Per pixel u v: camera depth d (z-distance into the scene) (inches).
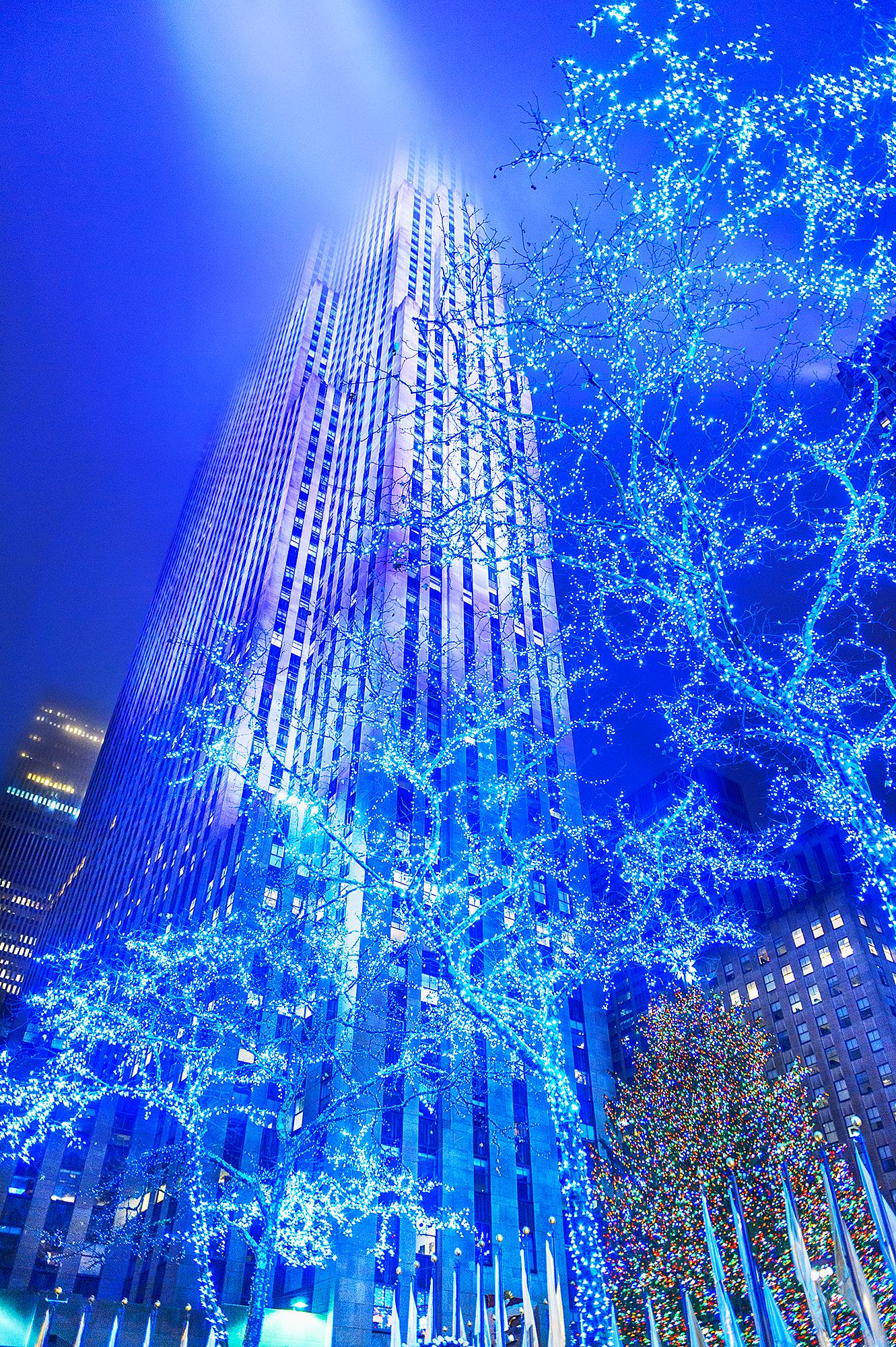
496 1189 1780.3
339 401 3673.7
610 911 2325.3
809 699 445.4
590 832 2432.3
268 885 1996.8
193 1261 1680.6
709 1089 1742.1
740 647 408.2
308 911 1550.2
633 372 438.0
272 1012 1566.2
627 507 435.5
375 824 1887.3
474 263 558.9
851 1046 2888.8
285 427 3678.6
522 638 2817.4
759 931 3339.1
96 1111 1942.7
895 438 441.1
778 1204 1206.3
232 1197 1472.7
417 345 3127.5
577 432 451.5
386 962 1707.7
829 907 3166.8
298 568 3093.0
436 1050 1748.3
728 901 3400.6
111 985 1469.0
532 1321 316.5
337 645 2539.4
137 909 3090.6
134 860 3481.8
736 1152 1483.8
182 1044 1220.5
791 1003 3120.1
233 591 3430.1
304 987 1338.6
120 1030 1370.6
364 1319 1517.0
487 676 2551.7
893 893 363.3
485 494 565.9
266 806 1141.7
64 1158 1866.4
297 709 2655.0
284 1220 936.9
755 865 2108.8
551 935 1710.1
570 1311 1653.5
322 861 1358.3
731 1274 1013.2
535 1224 1792.6
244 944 1567.4
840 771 387.9
